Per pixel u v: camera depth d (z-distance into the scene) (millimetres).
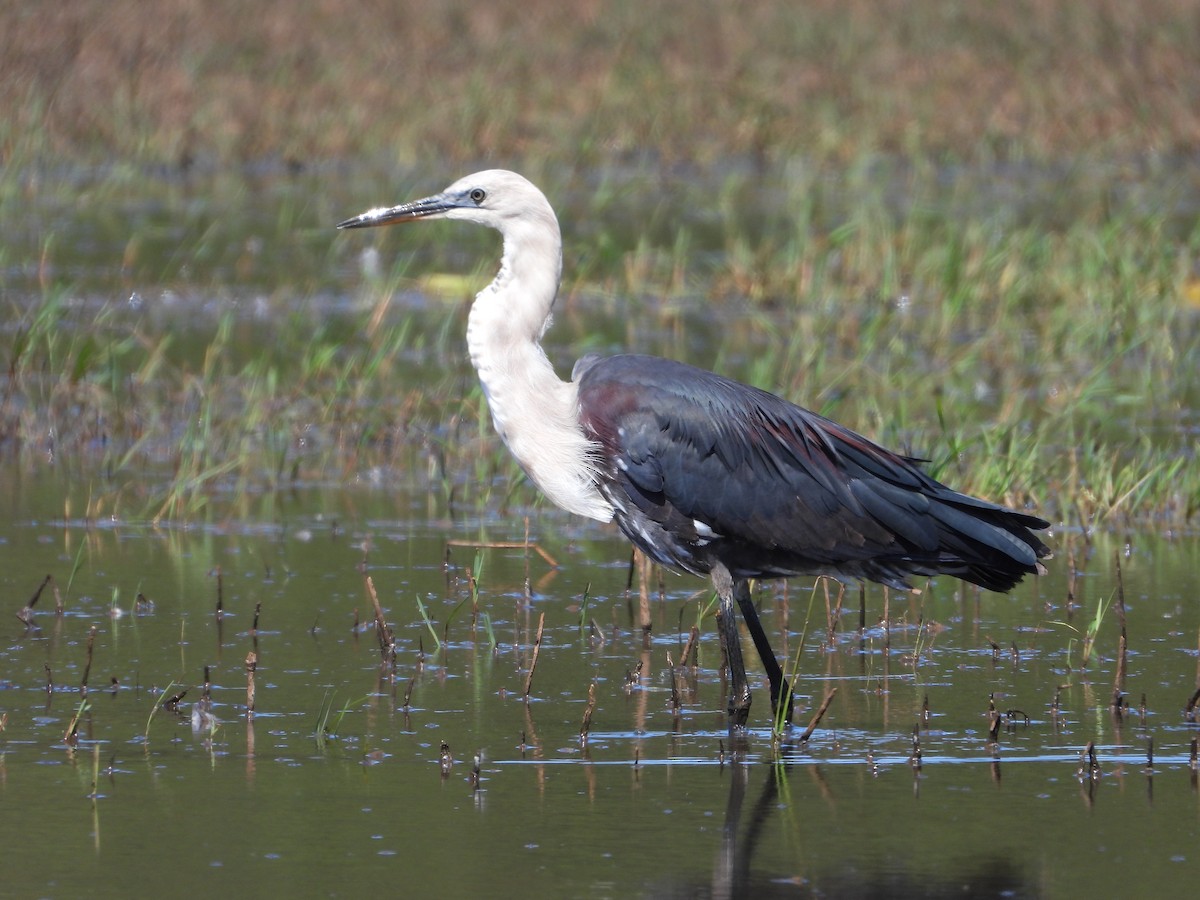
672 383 10227
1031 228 22547
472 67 35625
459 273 22938
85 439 16469
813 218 25703
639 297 21969
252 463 16094
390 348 19094
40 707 10023
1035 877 7730
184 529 14039
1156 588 12570
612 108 33406
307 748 9422
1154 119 33000
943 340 19406
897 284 21484
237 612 11938
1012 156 31656
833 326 20094
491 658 11109
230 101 32719
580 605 12273
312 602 12188
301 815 8453
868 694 10469
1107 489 14320
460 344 19812
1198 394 18203
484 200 10719
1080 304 20516
